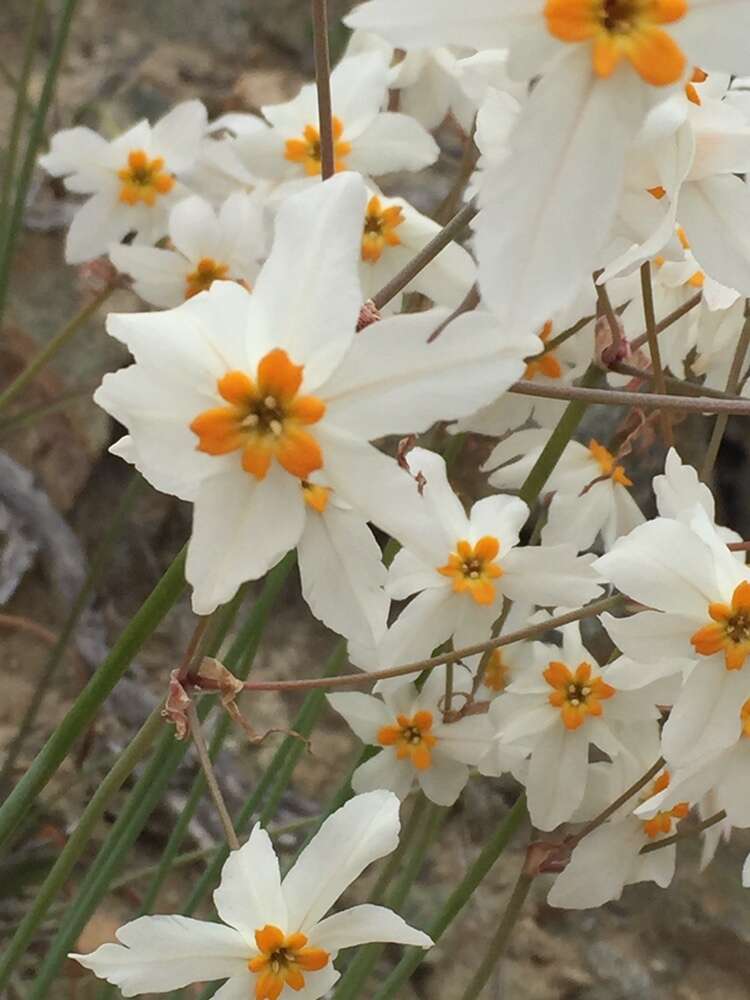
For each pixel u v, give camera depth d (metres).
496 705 0.19
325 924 0.15
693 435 0.41
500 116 0.16
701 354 0.21
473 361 0.12
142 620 0.15
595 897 0.19
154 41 0.49
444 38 0.10
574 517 0.21
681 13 0.10
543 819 0.19
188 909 0.24
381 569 0.13
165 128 0.26
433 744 0.21
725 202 0.14
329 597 0.13
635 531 0.16
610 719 0.19
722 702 0.15
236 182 0.26
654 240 0.13
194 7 0.49
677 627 0.16
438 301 0.20
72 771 0.36
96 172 0.26
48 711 0.38
